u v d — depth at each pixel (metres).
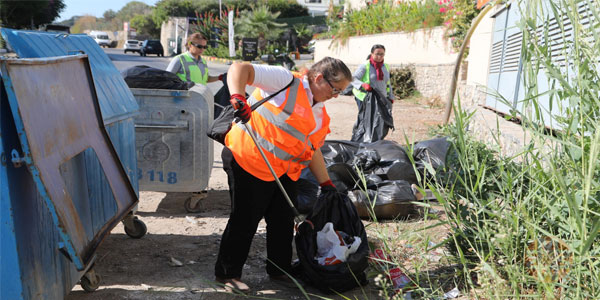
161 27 70.94
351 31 26.00
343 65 3.06
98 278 3.26
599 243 2.53
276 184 3.18
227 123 3.17
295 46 49.69
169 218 4.88
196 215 4.99
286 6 65.75
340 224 3.50
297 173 3.26
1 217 2.17
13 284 2.24
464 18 15.50
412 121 11.86
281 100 3.00
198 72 6.32
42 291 2.46
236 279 3.30
